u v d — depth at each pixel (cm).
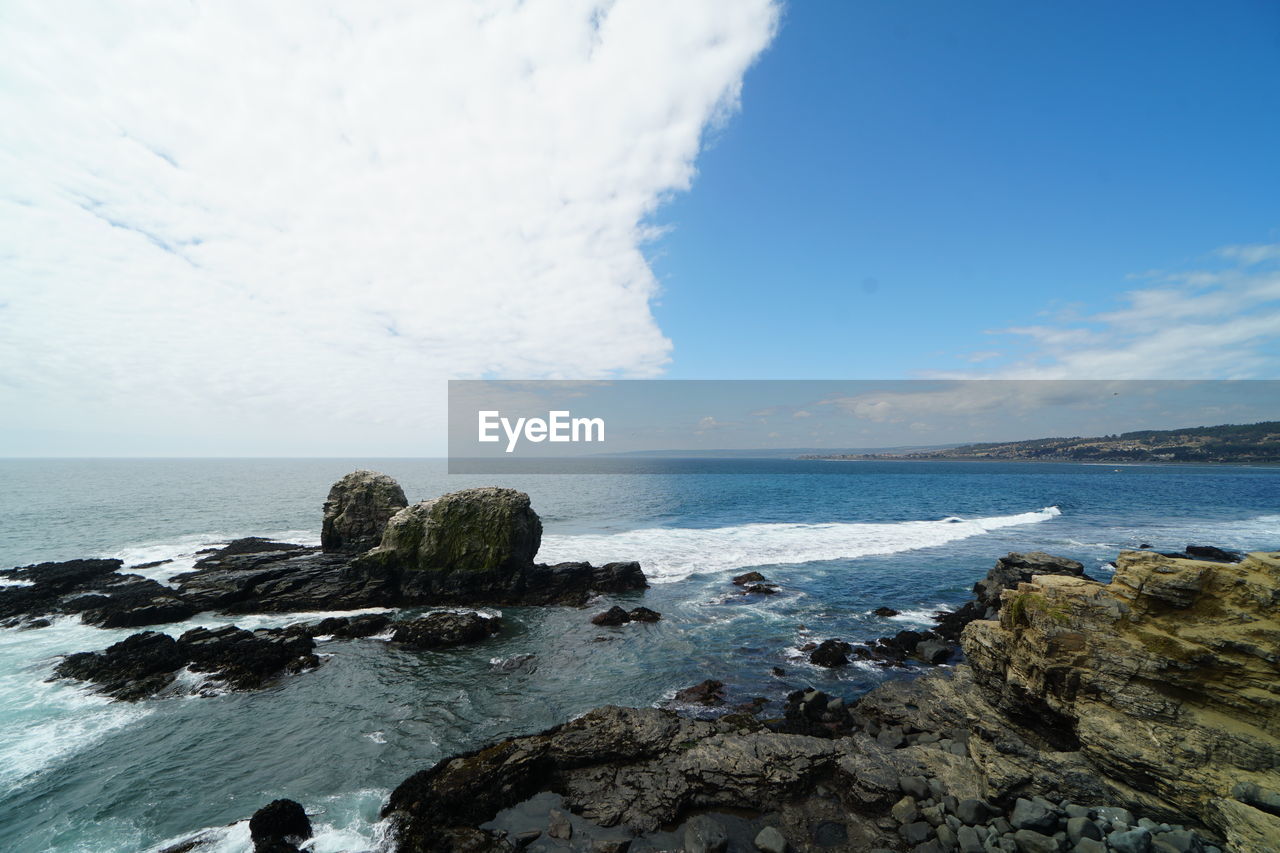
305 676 2209
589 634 2675
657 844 1237
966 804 1220
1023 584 1443
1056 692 1278
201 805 1427
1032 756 1274
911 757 1442
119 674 2155
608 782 1445
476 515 3441
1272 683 1042
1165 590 1176
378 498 4094
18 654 2417
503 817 1354
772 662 2306
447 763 1530
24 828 1352
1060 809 1152
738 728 1667
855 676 2159
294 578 3294
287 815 1302
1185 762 1074
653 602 3169
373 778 1527
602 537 5019
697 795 1376
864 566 3956
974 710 1465
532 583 3419
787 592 3328
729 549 4488
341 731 1778
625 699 1981
